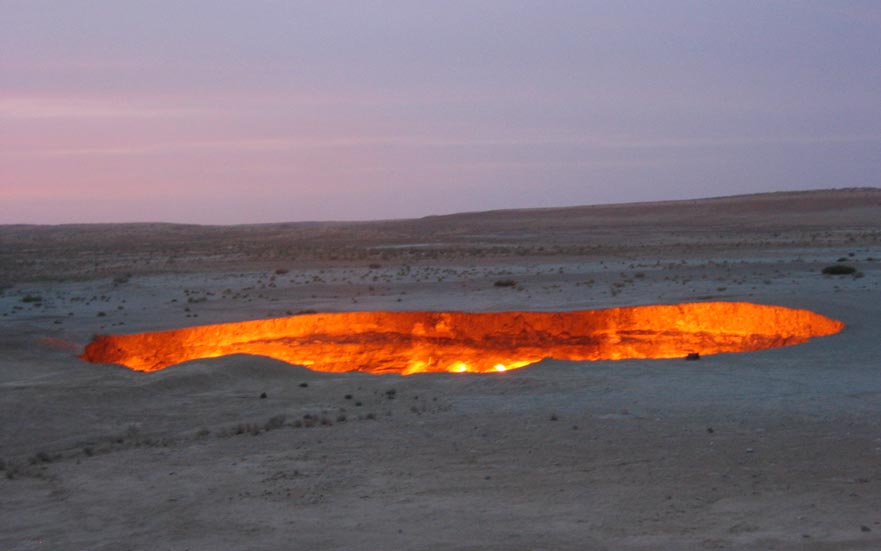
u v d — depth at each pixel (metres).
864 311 26.66
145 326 29.69
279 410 16.75
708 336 27.62
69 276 55.75
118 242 121.31
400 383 19.00
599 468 11.52
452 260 62.03
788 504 9.65
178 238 134.38
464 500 10.34
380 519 9.70
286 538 9.14
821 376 17.72
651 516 9.45
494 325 29.56
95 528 9.84
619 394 16.64
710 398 15.91
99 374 21.02
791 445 12.21
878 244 67.81
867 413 14.03
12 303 40.19
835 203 140.25
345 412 16.25
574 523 9.32
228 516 10.02
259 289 44.00
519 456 12.34
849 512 9.27
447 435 13.79
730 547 8.34
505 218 176.62
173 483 11.60
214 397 18.12
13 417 16.23
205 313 33.53
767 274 43.41
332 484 11.22
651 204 164.50
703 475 10.96
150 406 17.44
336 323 29.94
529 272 50.06
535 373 19.28
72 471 12.48
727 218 140.25
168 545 9.11
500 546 8.66
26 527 9.96
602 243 89.19
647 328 28.67
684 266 50.41
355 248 88.19
